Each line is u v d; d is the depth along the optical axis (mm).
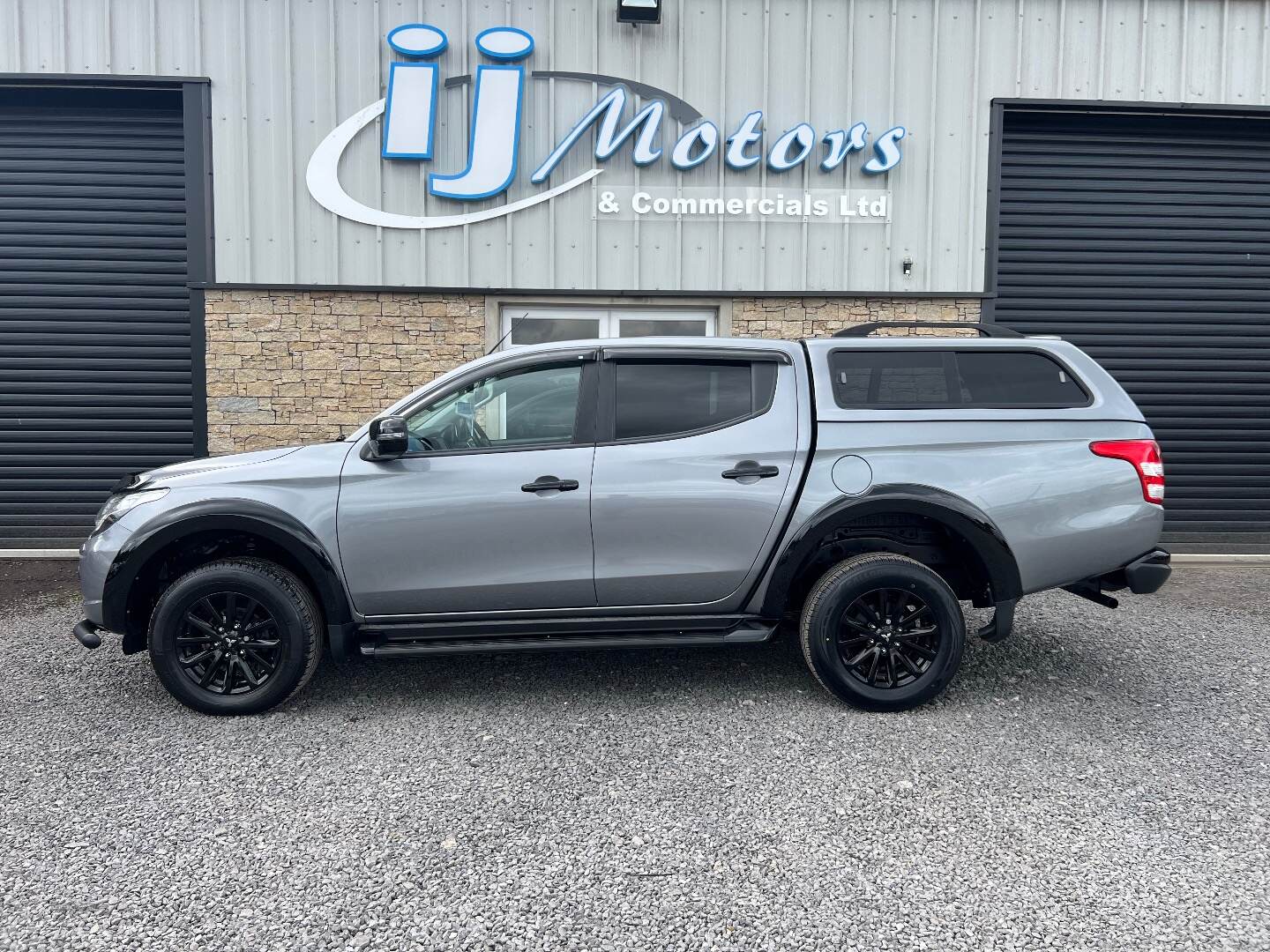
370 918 2303
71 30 7078
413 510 3646
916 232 7539
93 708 3844
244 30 7102
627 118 7324
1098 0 7480
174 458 7613
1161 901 2373
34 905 2350
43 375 7527
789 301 7488
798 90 7379
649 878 2496
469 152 7227
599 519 3695
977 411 3824
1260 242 7949
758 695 3996
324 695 4000
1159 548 3863
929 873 2523
